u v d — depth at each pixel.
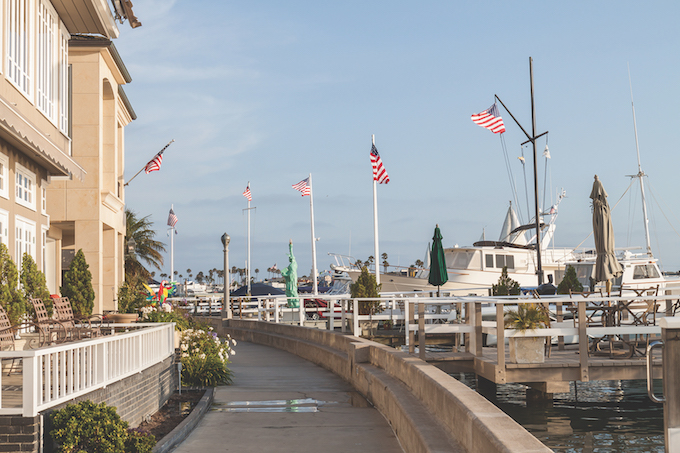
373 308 24.38
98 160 24.72
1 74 13.52
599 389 16.53
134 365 10.27
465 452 6.49
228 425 10.63
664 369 6.59
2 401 7.93
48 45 16.84
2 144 14.45
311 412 11.84
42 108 16.28
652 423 12.91
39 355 7.04
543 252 43.09
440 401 8.13
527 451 4.86
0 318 11.09
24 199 16.22
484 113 30.39
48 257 25.64
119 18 21.00
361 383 14.27
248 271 63.09
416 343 22.34
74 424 7.14
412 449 7.94
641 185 44.47
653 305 15.98
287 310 33.81
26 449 6.82
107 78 26.20
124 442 7.53
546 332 13.06
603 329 13.44
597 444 11.36
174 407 12.21
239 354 23.45
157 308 24.58
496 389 16.50
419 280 42.81
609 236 16.66
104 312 24.92
